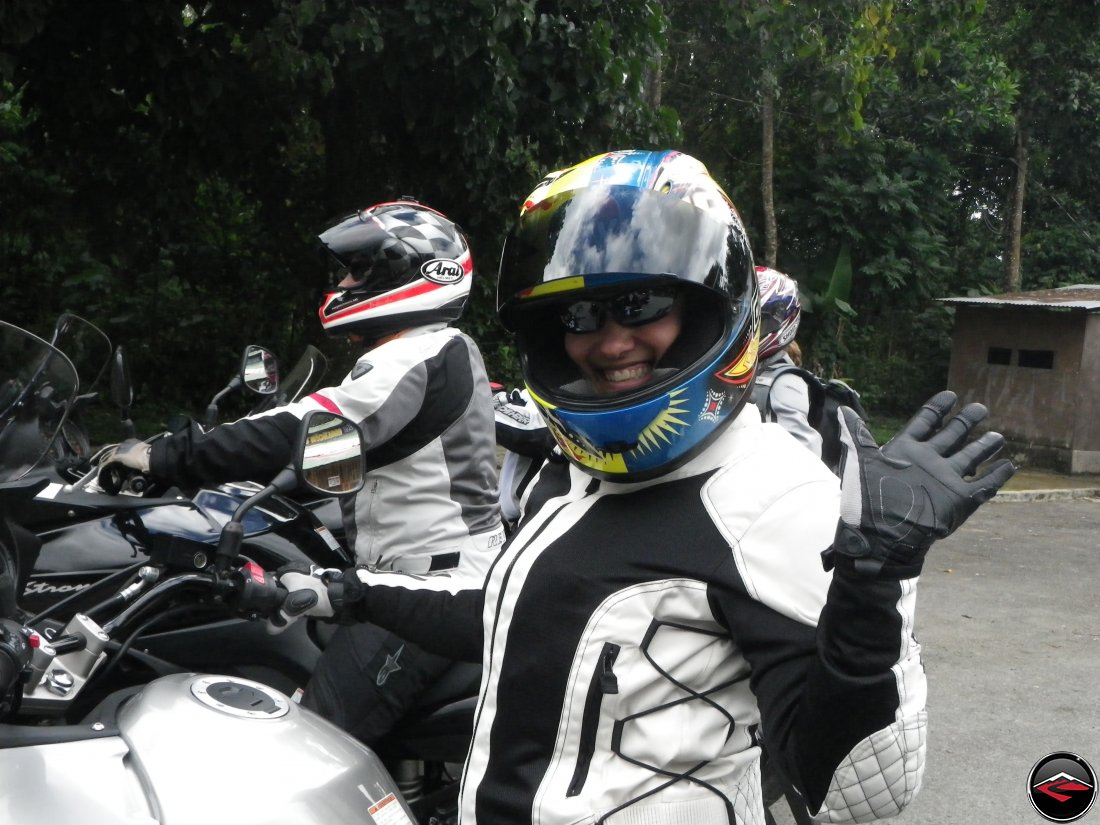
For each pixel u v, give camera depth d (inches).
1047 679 199.8
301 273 374.6
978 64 677.9
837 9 375.6
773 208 623.8
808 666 48.8
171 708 69.5
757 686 50.5
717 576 51.0
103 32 265.1
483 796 55.0
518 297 58.4
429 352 98.0
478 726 56.9
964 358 550.6
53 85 288.2
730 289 55.7
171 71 281.1
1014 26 681.6
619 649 52.0
